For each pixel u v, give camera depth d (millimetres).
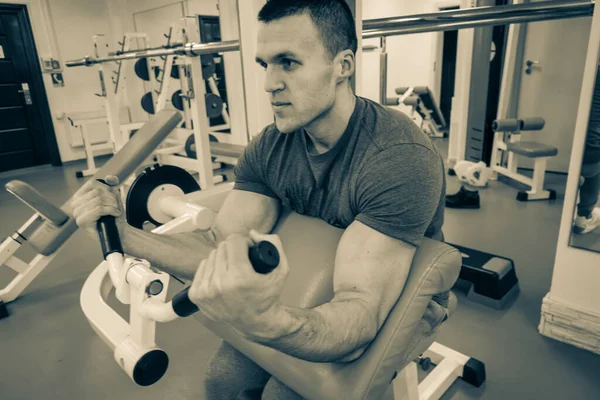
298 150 860
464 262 1942
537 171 3139
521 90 3789
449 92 7430
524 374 1438
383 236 716
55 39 5250
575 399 1323
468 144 3809
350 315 638
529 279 2041
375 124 762
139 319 692
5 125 5086
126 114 5988
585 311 1503
